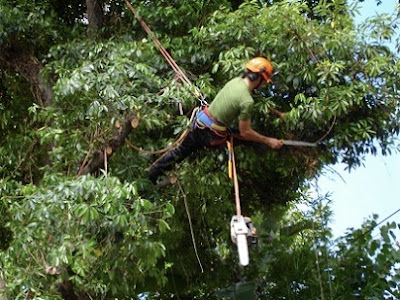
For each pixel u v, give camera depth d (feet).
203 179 24.07
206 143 20.76
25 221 20.20
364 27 22.48
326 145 24.27
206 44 23.50
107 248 20.74
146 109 21.15
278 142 20.39
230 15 22.61
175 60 23.84
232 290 28.81
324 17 25.17
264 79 19.89
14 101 27.96
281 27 21.98
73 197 19.25
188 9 24.39
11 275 19.80
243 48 22.16
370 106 23.06
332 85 22.12
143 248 20.80
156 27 24.99
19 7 25.55
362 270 26.89
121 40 25.02
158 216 22.33
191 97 21.39
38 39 25.99
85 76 21.04
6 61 26.25
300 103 22.98
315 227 28.30
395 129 23.43
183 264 29.96
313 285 27.30
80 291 22.93
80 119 21.76
